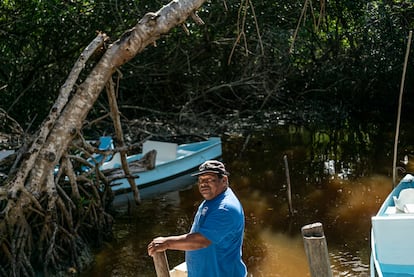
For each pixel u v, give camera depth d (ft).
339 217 38.70
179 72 68.64
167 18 31.60
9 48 55.11
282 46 68.03
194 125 67.87
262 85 73.36
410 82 75.20
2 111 40.04
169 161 47.83
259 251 33.55
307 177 48.62
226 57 70.33
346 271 30.45
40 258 30.09
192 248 16.43
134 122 62.03
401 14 72.74
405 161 52.85
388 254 24.93
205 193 17.22
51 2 51.24
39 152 30.09
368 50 75.31
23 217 29.32
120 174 43.55
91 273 31.01
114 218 39.47
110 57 31.58
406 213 28.73
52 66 57.72
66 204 32.37
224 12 61.41
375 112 78.54
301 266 31.45
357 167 51.44
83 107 31.04
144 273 30.96
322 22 70.23
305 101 79.66
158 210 41.04
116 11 54.75
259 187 46.01
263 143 62.18
